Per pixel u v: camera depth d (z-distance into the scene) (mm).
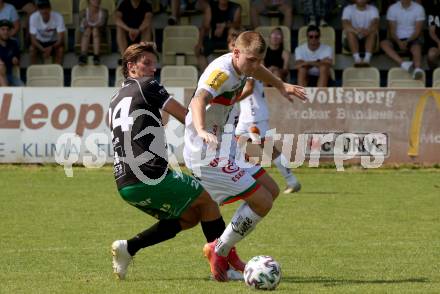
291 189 37281
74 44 57062
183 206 19328
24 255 23547
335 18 56500
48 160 44938
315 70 50688
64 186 38906
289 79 51156
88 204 33875
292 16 55875
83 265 22062
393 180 41344
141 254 23875
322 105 44344
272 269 18359
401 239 26344
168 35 55094
